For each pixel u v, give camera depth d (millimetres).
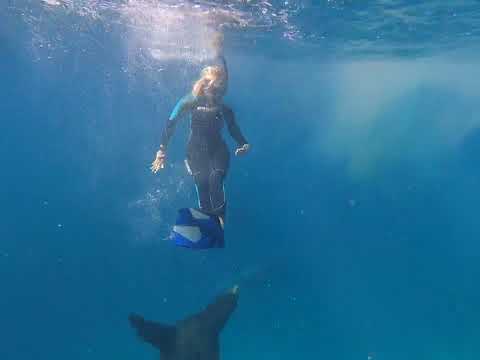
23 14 14094
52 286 14961
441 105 30984
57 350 12070
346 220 20875
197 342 4777
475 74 25281
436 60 20875
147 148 26609
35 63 25750
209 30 14422
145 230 17781
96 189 22000
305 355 11969
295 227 19547
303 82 31531
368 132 30844
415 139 30234
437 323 13234
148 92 26609
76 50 20562
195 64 19672
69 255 16688
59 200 21953
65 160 32625
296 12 11812
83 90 32812
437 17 12531
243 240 17797
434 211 22578
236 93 37844
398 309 14031
